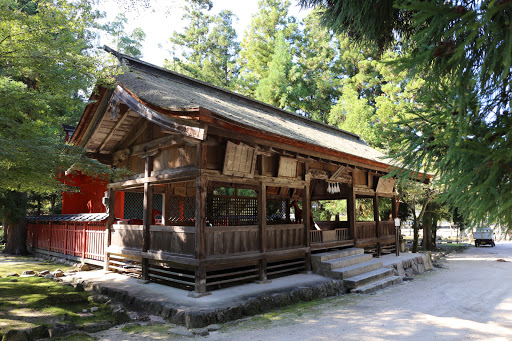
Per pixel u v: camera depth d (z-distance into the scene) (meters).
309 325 5.78
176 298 6.86
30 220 16.52
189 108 6.42
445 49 2.03
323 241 10.92
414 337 5.21
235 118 7.33
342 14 3.40
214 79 29.53
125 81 8.52
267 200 12.88
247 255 8.09
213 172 7.55
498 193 1.89
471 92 2.00
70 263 12.46
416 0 1.79
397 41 3.77
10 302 6.62
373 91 28.67
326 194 14.07
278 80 25.14
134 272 9.63
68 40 6.86
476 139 1.96
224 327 5.67
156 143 8.61
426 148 2.31
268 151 8.48
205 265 7.16
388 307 7.09
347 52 27.33
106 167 7.66
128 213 13.58
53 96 7.19
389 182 14.62
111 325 5.77
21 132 6.87
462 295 8.43
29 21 6.25
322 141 11.13
